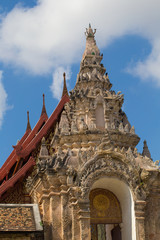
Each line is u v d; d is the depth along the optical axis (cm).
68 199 2711
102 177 2700
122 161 2759
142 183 2747
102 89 3281
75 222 2627
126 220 2780
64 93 3791
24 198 3359
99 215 2853
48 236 2670
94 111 3133
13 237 2516
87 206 2620
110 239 3145
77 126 3139
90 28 3759
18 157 3519
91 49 3600
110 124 3138
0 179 3634
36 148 3578
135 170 2747
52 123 3653
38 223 2622
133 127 3141
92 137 2978
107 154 2747
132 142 3109
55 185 2755
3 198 3312
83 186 2644
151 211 2775
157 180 2822
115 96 3272
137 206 2677
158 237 2730
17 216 2655
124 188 2767
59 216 2692
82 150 2933
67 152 2858
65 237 2625
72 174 2711
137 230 2634
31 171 3431
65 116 3172
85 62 3488
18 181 3381
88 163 2709
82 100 3173
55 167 2762
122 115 3359
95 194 2897
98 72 3431
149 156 3212
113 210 2880
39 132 3600
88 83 3316
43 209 2738
